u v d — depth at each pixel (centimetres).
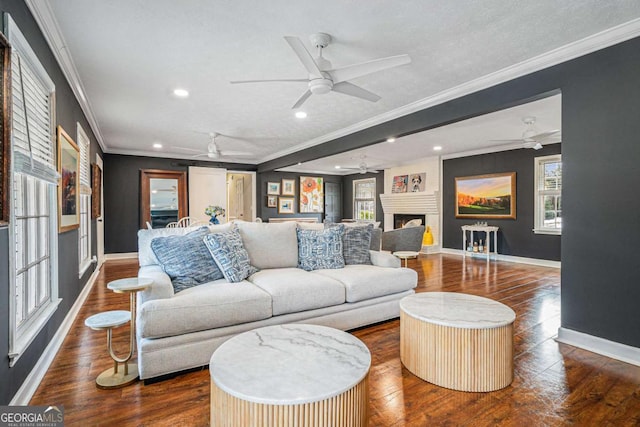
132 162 715
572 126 263
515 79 302
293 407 122
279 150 708
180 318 206
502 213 683
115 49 259
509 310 219
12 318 164
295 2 201
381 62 223
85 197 435
